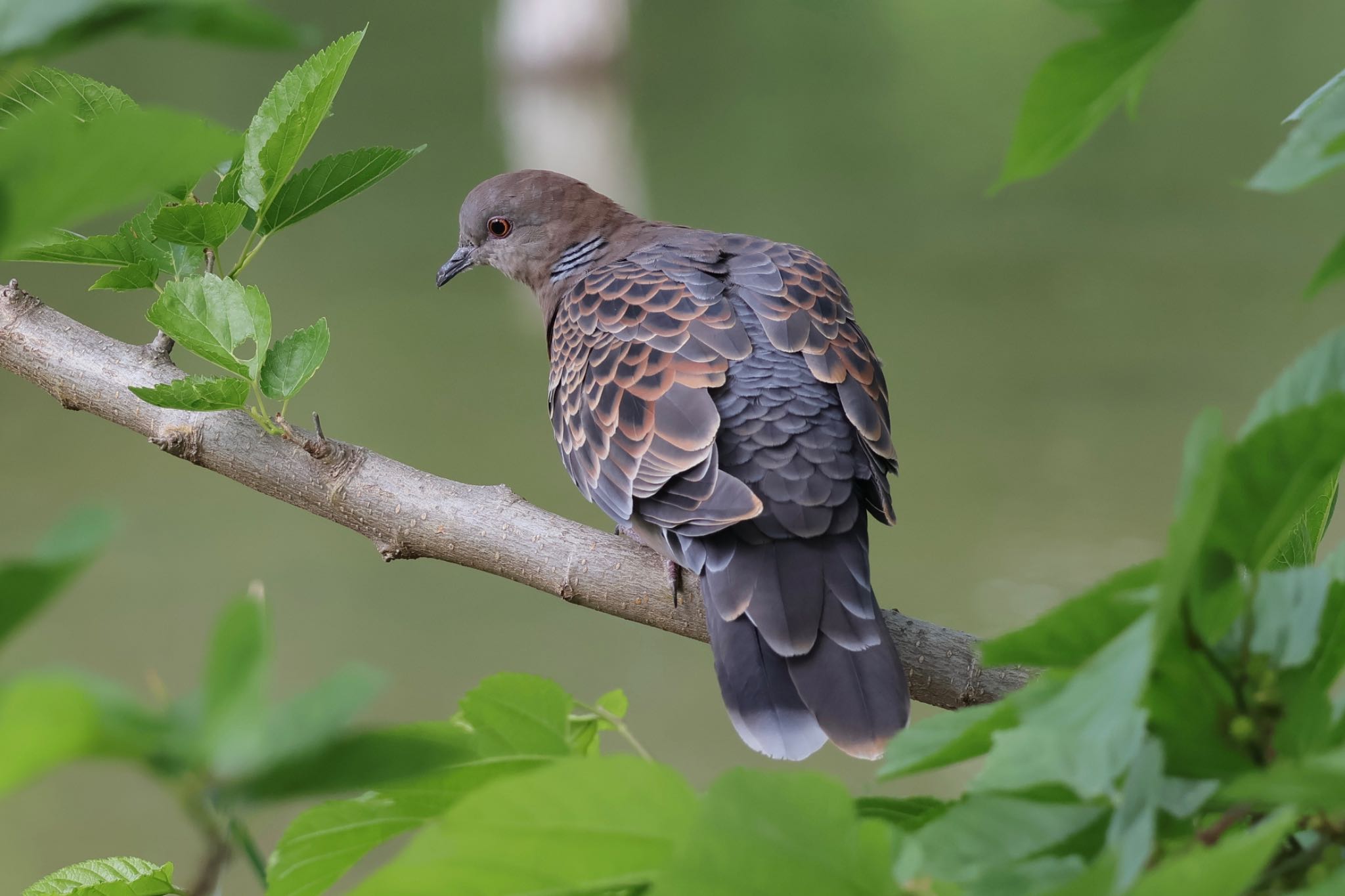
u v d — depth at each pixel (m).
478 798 1.83
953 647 6.14
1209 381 23.12
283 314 28.17
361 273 30.83
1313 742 1.88
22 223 1.44
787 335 7.39
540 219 9.83
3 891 12.55
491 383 24.92
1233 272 28.44
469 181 37.47
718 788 1.76
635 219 9.92
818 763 15.12
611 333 7.57
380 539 6.19
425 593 19.12
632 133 42.16
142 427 6.22
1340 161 2.04
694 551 6.56
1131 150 38.41
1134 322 25.94
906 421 22.61
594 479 7.26
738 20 59.97
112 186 1.44
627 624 18.45
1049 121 2.06
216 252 5.50
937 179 36.50
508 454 22.03
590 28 47.91
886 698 5.91
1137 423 21.88
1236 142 38.16
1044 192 35.06
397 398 24.14
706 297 7.61
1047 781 1.83
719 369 7.17
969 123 41.78
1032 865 1.85
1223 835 1.93
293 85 5.27
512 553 6.21
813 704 5.97
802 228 32.50
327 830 2.51
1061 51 1.98
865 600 6.32
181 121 1.42
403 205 35.84
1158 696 1.94
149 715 1.37
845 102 45.16
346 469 6.16
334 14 57.81
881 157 38.69
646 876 1.89
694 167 38.06
